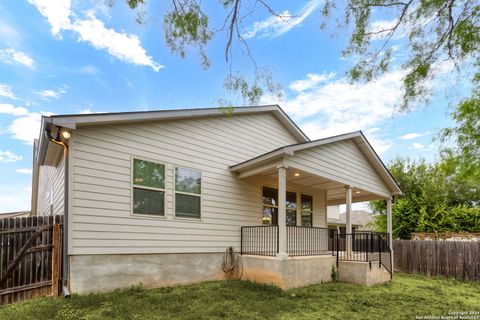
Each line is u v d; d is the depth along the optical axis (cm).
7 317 451
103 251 619
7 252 551
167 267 717
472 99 384
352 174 1025
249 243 909
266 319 509
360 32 366
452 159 423
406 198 1814
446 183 1833
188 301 574
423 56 372
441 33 357
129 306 515
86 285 588
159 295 607
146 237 689
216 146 880
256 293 659
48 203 1102
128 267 651
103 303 530
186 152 802
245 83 400
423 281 1050
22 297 550
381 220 1942
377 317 564
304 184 1117
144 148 716
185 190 785
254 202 955
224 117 920
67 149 602
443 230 1575
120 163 670
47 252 588
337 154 966
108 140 657
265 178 1002
